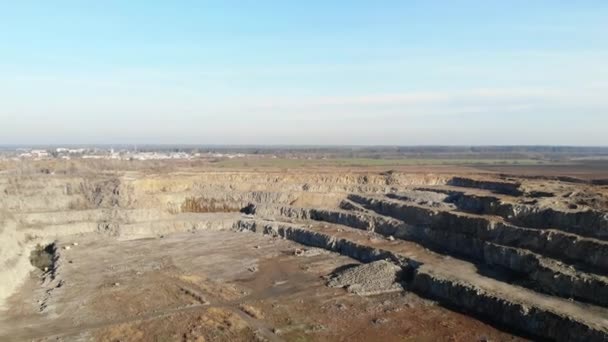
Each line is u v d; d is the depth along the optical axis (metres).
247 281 72.69
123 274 75.75
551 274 59.00
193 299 64.38
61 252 88.38
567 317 49.91
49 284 71.00
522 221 75.69
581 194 84.00
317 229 99.75
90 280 72.50
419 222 91.31
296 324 55.91
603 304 53.12
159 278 73.69
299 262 83.00
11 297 64.75
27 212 103.62
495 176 130.38
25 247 86.56
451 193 106.69
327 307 61.34
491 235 74.38
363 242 86.75
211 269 79.19
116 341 51.44
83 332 53.62
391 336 52.75
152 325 55.62
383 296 65.12
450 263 71.38
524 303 54.56
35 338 52.03
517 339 51.12
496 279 63.75
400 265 73.94
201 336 52.53
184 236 104.06
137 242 98.19
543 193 89.31
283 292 67.50
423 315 58.22
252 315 58.72
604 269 57.81
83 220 105.50
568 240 63.34
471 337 52.03
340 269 78.50
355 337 52.56
